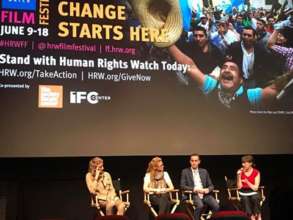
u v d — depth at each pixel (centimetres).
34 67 597
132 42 626
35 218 647
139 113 620
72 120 602
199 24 646
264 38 662
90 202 664
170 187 605
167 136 624
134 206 673
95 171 596
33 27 600
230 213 455
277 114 654
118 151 611
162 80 629
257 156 700
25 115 591
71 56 607
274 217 646
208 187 612
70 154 598
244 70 651
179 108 629
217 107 639
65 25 609
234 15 658
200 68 640
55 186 657
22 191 647
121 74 619
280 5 672
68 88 604
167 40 635
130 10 629
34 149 590
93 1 619
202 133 632
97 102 610
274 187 680
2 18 593
